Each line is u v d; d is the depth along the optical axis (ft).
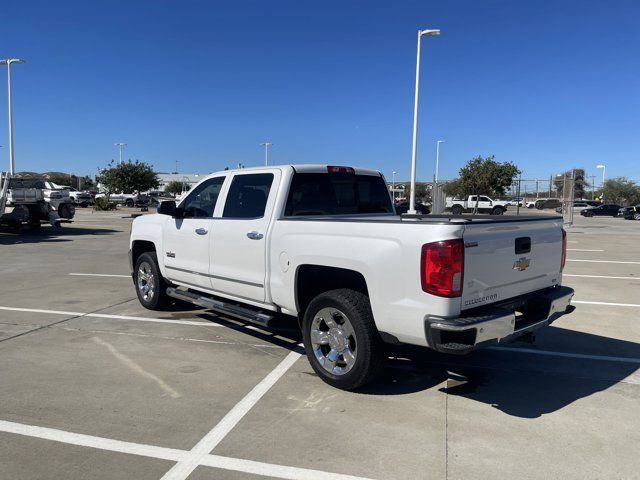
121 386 15.08
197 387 15.08
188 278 21.02
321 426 12.67
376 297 13.64
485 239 13.26
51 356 17.72
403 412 13.53
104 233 70.69
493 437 12.22
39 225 74.28
